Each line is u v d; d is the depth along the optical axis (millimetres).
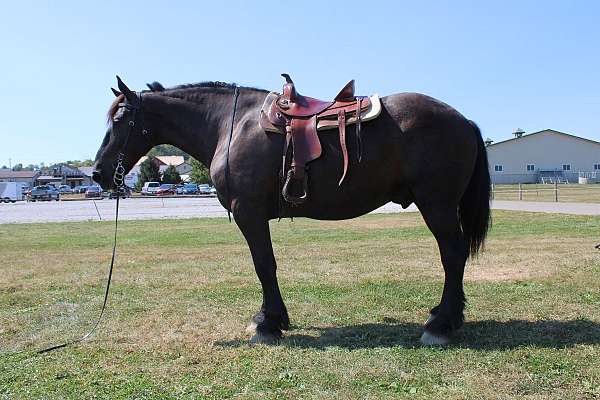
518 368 3531
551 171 67688
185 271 8125
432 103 4168
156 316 5301
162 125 4859
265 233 4383
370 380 3416
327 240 12320
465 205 4379
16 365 3914
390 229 14914
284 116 4254
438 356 3811
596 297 5516
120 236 14766
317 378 3469
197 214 24828
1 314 5559
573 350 3844
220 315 5305
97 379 3594
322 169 4164
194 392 3320
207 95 4805
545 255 8594
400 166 4137
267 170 4254
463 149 4117
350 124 4105
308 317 5094
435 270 7680
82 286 7004
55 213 27484
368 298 5824
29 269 8625
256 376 3559
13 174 106000
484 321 4699
